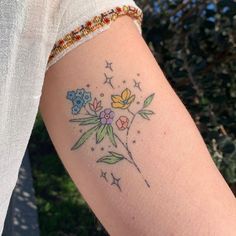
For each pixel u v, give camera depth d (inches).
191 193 8.2
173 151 8.4
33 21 8.3
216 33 24.0
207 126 25.7
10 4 8.1
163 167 8.3
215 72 24.9
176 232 8.1
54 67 8.7
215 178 8.4
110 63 8.6
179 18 24.9
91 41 8.5
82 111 8.7
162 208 8.2
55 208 38.9
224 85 25.0
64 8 8.4
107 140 8.6
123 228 8.5
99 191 8.6
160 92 8.7
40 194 40.1
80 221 38.1
